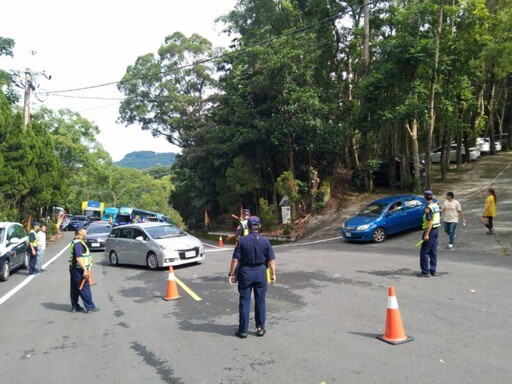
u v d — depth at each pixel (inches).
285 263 517.3
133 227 592.4
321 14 1096.8
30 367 228.7
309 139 968.9
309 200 1021.2
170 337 264.4
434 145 1456.7
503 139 1600.6
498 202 784.3
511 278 363.9
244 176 1077.8
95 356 239.8
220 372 206.1
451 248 537.0
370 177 1054.4
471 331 241.4
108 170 2066.9
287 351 227.5
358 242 693.9
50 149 1171.9
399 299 316.5
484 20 933.8
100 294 414.3
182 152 1457.9
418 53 811.4
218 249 781.9
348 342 234.8
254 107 1045.2
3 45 1104.2
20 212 971.9
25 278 535.5
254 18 1237.7
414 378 186.5
